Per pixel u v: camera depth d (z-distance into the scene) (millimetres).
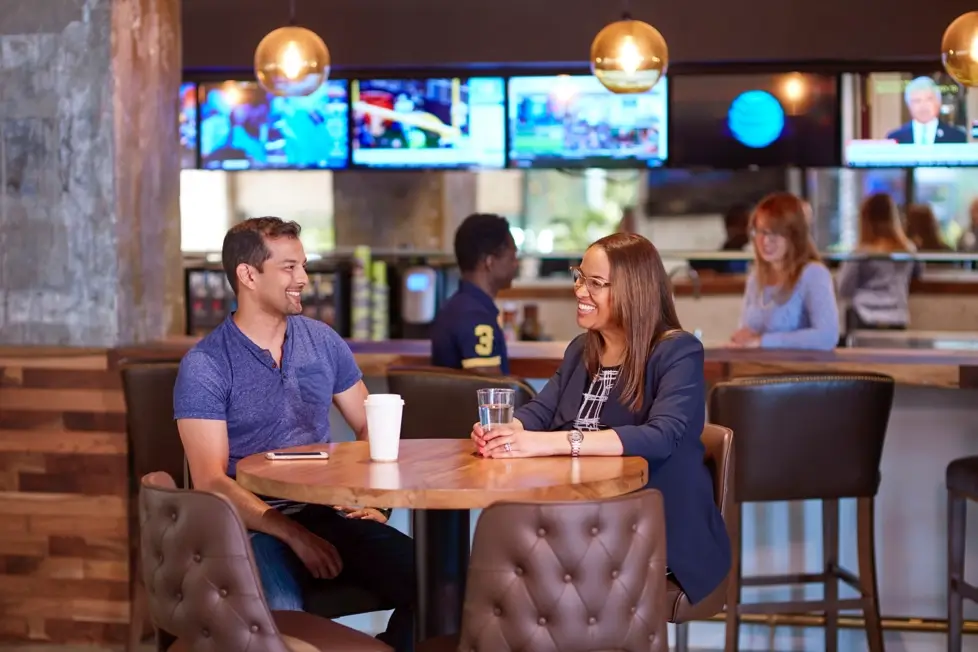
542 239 7039
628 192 7000
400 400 2516
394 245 7031
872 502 3625
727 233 6754
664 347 2744
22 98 4137
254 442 2959
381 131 6555
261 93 6590
